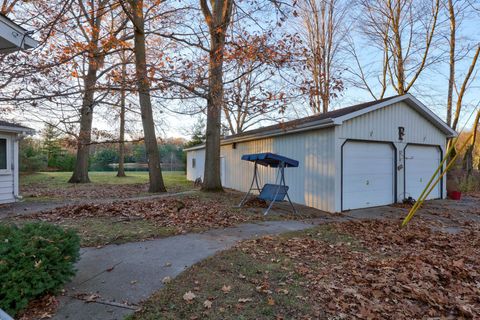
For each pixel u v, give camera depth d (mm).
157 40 8406
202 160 17703
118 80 4336
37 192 11500
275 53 5316
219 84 5027
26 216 6633
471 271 3891
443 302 3035
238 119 20172
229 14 8320
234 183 14438
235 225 6285
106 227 5680
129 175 23484
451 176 12727
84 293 2977
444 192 11531
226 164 15430
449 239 5559
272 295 3072
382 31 16688
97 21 7258
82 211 7000
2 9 5391
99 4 6516
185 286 3201
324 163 8719
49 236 2902
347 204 8586
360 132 8898
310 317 2682
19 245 2619
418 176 10711
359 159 8977
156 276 3441
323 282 3438
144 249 4449
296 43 6027
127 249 4441
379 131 9398
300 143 9734
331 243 5094
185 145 29328
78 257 3195
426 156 11062
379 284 3377
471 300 3123
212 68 5188
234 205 8469
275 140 11102
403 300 3074
